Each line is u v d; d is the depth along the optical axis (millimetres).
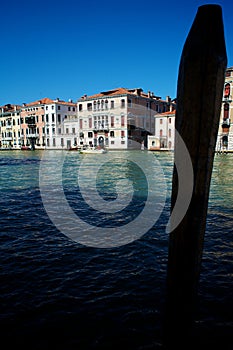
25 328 3203
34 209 8508
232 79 38500
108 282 4184
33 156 38469
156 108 55188
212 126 1551
